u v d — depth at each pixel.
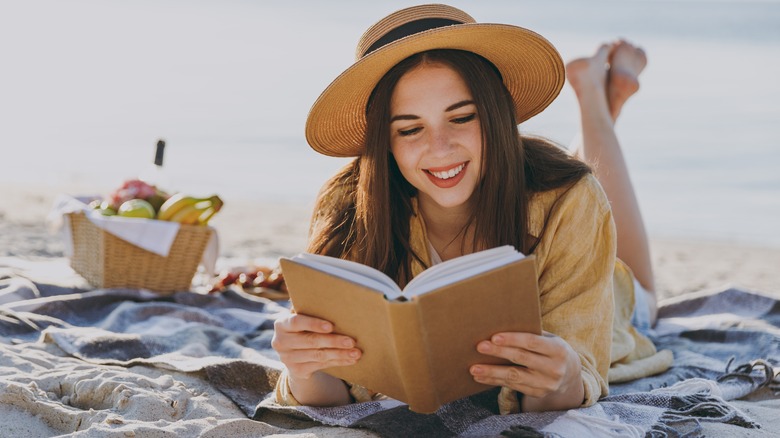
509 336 2.21
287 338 2.40
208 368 3.08
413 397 2.30
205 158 15.38
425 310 2.07
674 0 38.75
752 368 3.31
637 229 4.17
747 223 10.89
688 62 26.25
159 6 38.66
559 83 2.87
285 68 26.95
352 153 3.10
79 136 17.14
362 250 2.85
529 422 2.49
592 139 4.38
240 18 36.03
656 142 15.99
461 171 2.61
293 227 8.99
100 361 3.34
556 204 2.74
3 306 3.98
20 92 22.45
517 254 2.14
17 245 6.37
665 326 4.14
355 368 2.41
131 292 4.48
